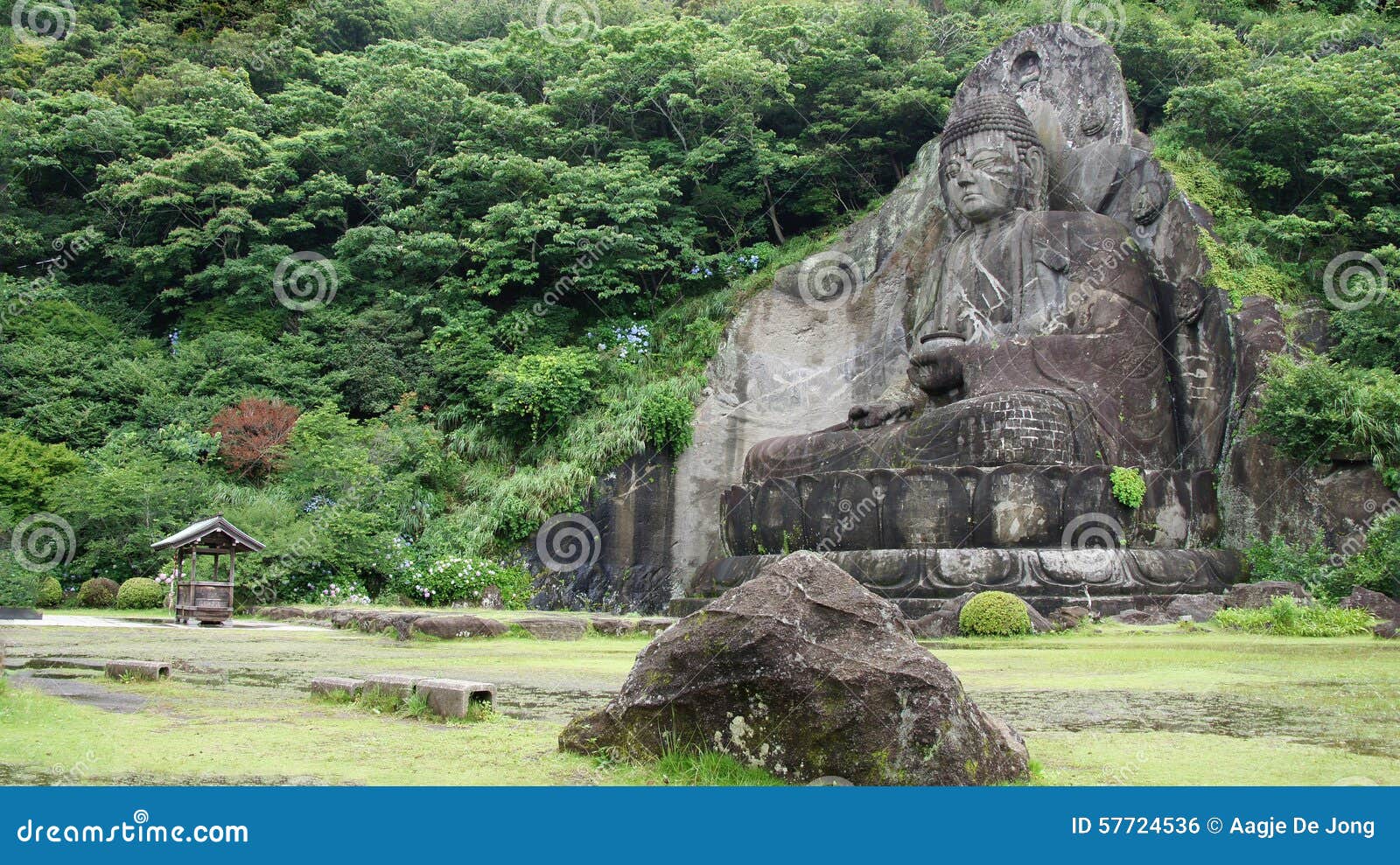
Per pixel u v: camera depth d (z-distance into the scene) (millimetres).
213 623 16578
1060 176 21766
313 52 35281
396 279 28016
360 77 30422
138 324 29297
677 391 23547
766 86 26797
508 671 9664
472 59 29375
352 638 13961
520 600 21672
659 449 23062
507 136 27328
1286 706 7098
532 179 25891
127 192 27562
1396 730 6078
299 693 7609
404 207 27703
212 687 7961
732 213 27734
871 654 4359
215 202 28266
